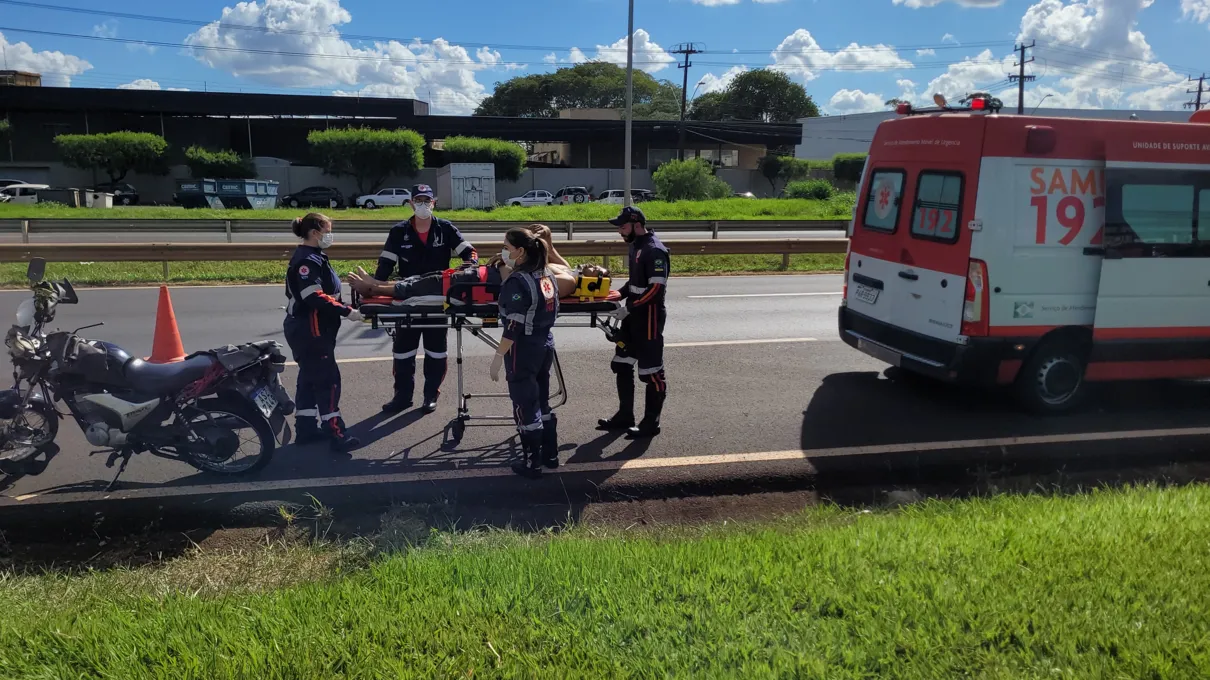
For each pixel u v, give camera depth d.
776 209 40.88
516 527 4.60
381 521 4.60
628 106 25.59
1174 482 5.37
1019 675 2.70
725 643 2.91
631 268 5.90
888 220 7.19
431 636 2.95
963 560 3.58
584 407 6.80
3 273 14.12
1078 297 6.49
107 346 4.95
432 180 54.00
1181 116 52.12
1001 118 6.18
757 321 10.89
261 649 2.85
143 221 20.11
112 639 2.98
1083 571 3.43
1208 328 6.84
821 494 5.22
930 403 7.02
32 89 51.09
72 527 4.47
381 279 6.32
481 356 8.69
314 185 52.84
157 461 5.42
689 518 4.81
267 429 5.11
